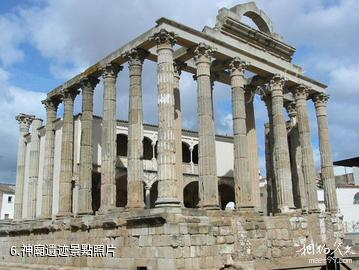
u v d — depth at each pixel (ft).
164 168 85.15
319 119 133.49
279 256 98.17
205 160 93.35
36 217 138.41
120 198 152.66
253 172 121.60
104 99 108.58
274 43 120.37
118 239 89.40
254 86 125.59
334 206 125.59
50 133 130.21
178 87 109.50
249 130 124.47
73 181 128.16
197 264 79.87
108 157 104.42
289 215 106.11
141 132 99.09
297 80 125.39
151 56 108.99
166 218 78.38
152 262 79.77
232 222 89.66
